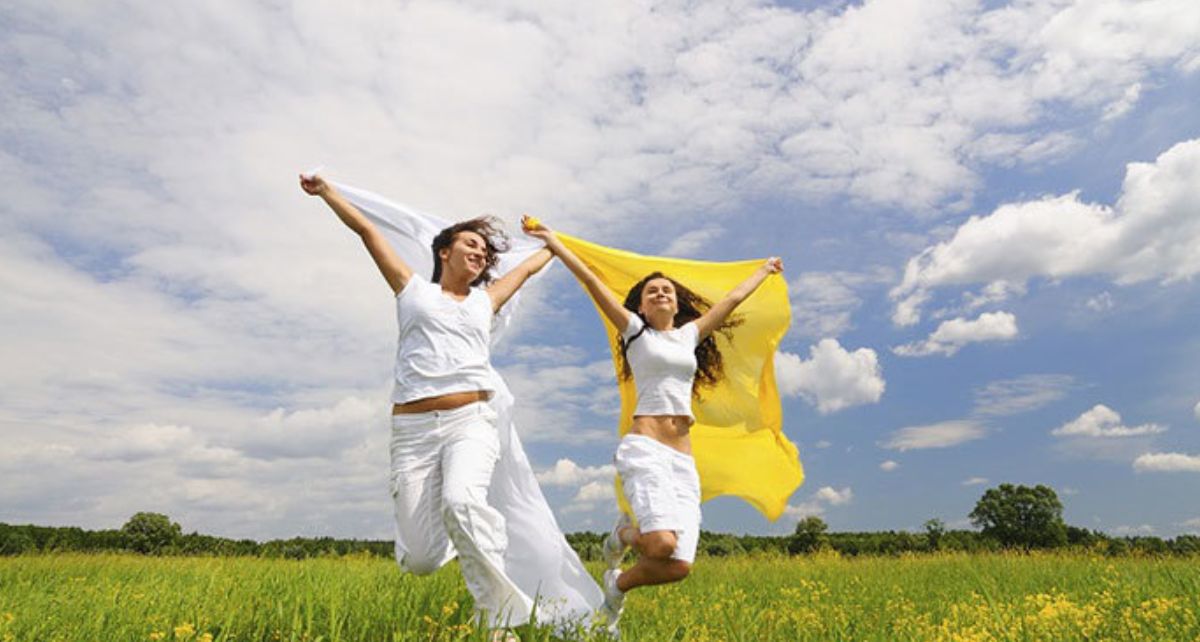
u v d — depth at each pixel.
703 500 6.58
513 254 5.97
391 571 8.73
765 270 6.16
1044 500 38.97
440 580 6.65
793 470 6.58
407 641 4.12
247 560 11.02
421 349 4.57
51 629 4.22
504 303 5.22
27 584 6.69
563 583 5.16
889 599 7.50
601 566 11.27
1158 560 9.78
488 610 4.21
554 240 5.51
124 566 9.39
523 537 5.13
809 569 12.14
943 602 6.83
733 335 6.47
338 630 4.25
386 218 5.72
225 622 4.36
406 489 4.47
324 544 13.95
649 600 6.86
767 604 7.18
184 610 4.73
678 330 5.68
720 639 5.16
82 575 8.16
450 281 5.02
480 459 4.39
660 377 5.36
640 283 6.06
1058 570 10.10
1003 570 10.57
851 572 11.47
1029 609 5.80
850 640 5.32
